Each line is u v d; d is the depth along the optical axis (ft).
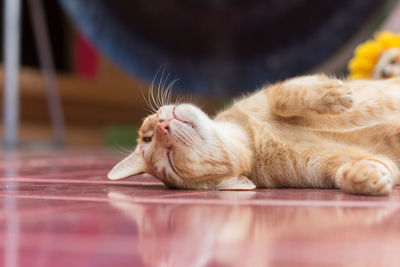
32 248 1.57
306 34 8.33
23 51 10.02
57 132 8.52
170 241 1.67
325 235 1.75
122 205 2.15
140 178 3.14
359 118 2.73
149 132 2.81
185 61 8.80
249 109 2.85
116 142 9.54
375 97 2.74
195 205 2.15
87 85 9.91
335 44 8.20
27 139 8.63
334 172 2.64
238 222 1.93
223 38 8.68
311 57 8.44
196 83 8.94
